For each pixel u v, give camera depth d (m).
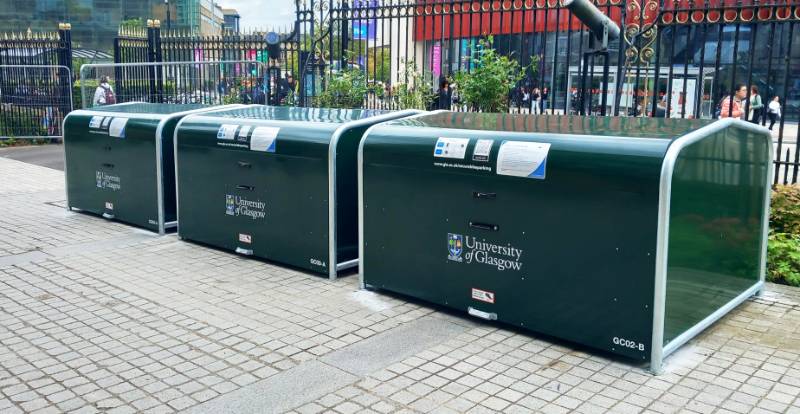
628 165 4.22
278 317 5.33
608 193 4.32
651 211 4.15
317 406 3.92
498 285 4.97
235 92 14.28
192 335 5.00
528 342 4.80
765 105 7.29
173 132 7.93
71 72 16.91
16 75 16.67
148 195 8.05
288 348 4.75
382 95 10.54
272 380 4.26
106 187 8.62
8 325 5.23
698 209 4.52
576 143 4.50
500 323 5.16
